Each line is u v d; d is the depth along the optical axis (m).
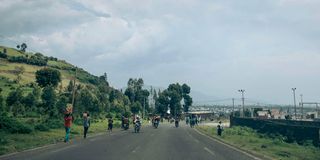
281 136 30.56
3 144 17.39
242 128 44.69
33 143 18.95
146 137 27.95
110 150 16.69
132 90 138.12
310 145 25.19
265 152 17.86
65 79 154.88
